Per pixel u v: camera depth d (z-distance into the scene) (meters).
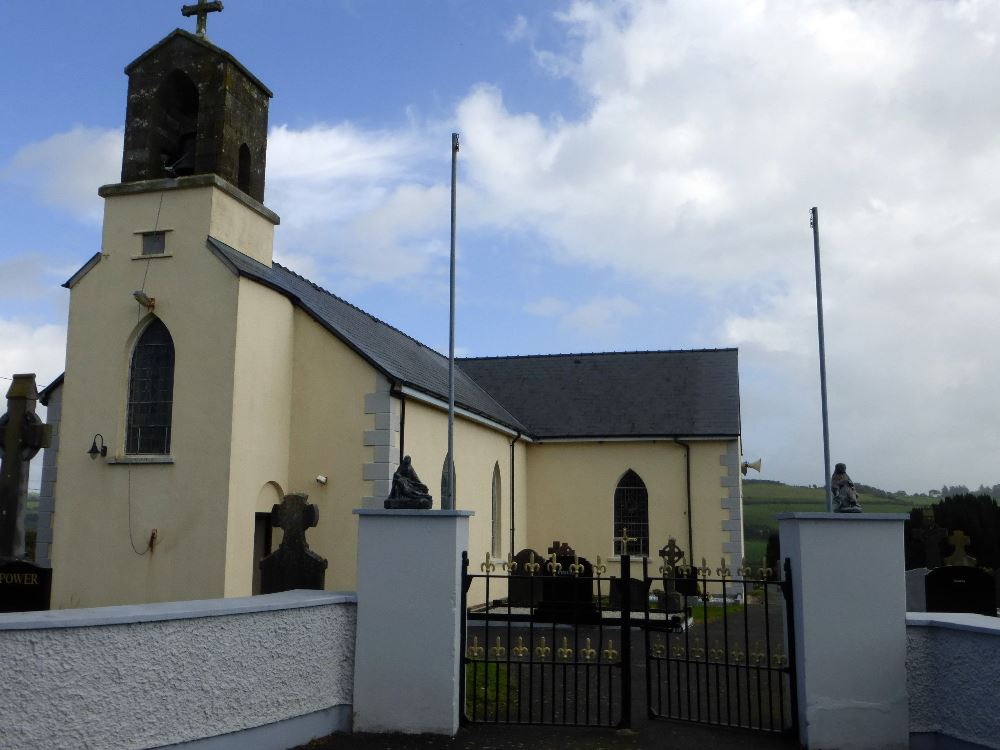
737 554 27.12
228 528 15.32
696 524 27.58
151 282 16.53
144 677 6.87
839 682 8.30
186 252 16.42
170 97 17.64
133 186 16.89
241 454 15.81
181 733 7.14
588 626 17.45
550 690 11.52
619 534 28.31
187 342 16.12
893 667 8.26
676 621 16.78
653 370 31.77
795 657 8.72
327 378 17.52
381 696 8.87
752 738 8.78
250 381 16.22
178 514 15.59
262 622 8.03
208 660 7.44
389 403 17.14
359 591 9.05
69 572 16.03
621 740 8.69
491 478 24.77
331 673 8.84
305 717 8.45
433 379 22.47
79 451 16.39
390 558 9.03
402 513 9.05
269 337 16.94
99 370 16.56
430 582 8.94
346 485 17.09
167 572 15.47
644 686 12.09
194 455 15.69
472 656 9.80
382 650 8.92
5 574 12.30
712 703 10.95
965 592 15.88
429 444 19.59
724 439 27.59
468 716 9.45
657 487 28.08
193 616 7.30
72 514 16.22
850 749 8.22
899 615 8.33
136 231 16.81
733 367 31.12
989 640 7.37
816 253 13.10
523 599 20.56
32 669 6.11
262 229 18.34
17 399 13.10
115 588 15.73
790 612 8.78
